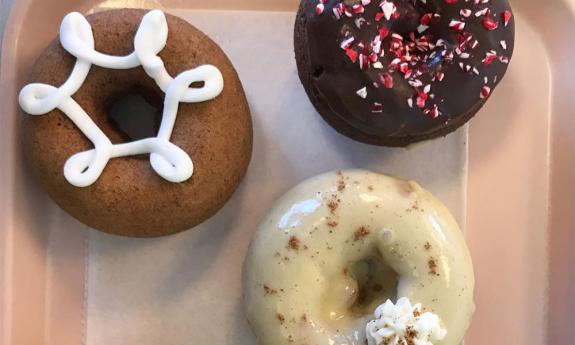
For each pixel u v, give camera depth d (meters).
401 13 0.21
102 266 0.24
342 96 0.21
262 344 0.22
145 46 0.21
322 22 0.21
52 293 0.24
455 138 0.24
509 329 0.24
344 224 0.22
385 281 0.23
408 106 0.21
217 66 0.22
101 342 0.24
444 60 0.21
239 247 0.24
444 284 0.22
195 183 0.21
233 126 0.22
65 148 0.21
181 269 0.24
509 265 0.24
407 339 0.20
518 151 0.25
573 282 0.24
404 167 0.24
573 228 0.24
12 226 0.23
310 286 0.22
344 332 0.22
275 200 0.24
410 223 0.22
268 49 0.25
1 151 0.22
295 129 0.25
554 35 0.25
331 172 0.23
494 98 0.25
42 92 0.21
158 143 0.21
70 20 0.22
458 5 0.21
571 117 0.25
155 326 0.24
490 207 0.25
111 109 0.24
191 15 0.25
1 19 0.24
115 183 0.21
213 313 0.24
